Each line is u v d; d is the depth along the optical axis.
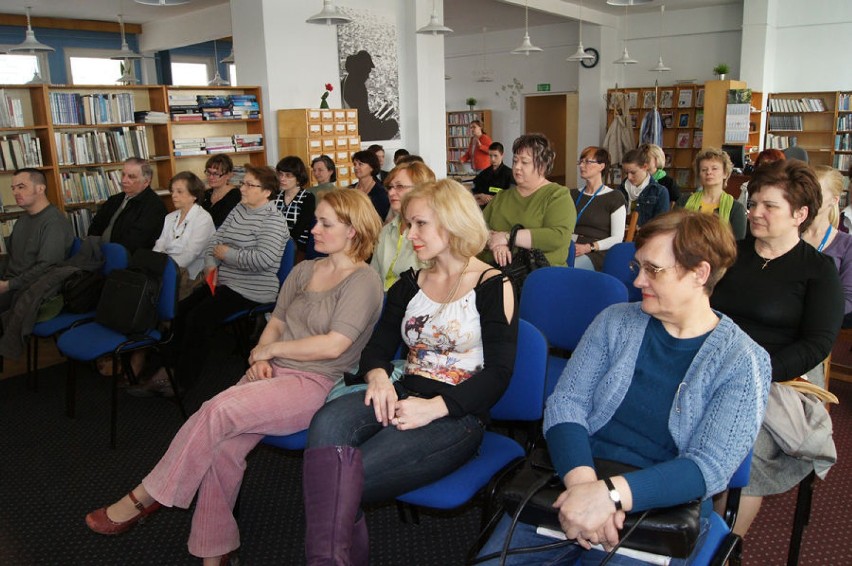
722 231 1.38
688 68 11.83
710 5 11.29
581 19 11.16
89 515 2.09
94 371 4.02
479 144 9.77
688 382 1.42
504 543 1.44
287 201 4.73
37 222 3.97
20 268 3.97
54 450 3.07
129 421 3.36
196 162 6.12
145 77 12.48
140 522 2.10
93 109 5.42
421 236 1.91
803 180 1.93
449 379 1.86
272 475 2.85
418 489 1.74
